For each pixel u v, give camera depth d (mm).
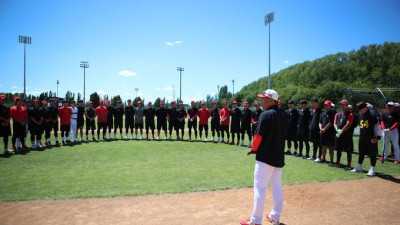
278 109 4141
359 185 6430
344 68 57844
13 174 6969
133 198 5234
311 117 10125
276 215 4070
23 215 4336
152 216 4355
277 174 4090
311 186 6289
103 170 7531
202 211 4609
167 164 8469
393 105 9352
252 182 6465
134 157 9547
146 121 14617
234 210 4672
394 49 55750
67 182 6262
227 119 13805
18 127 10328
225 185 6207
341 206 4973
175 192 5652
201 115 14578
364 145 7680
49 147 11523
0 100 9633
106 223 4062
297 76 67938
